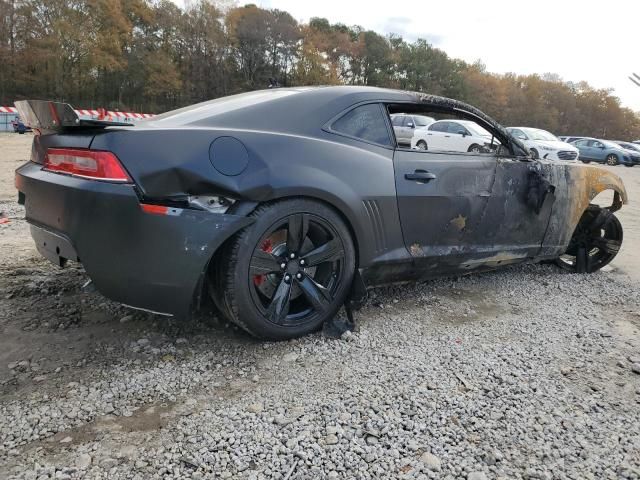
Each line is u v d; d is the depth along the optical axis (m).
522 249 3.64
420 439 1.90
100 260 2.20
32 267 3.62
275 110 2.62
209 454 1.77
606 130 92.88
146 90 52.19
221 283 2.38
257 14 60.75
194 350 2.53
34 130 2.66
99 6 47.78
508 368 2.50
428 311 3.23
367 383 2.29
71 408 2.01
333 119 2.73
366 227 2.73
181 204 2.21
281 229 2.50
